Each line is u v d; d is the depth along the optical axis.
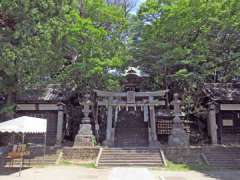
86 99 22.69
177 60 22.47
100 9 23.58
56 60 20.78
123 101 22.73
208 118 24.38
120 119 27.81
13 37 17.52
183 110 24.84
